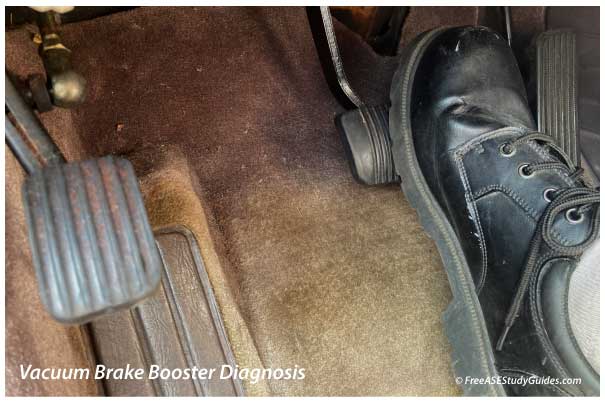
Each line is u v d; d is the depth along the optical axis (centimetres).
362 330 85
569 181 76
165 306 73
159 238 77
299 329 83
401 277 89
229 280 81
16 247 53
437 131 83
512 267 76
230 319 76
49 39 60
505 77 86
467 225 81
